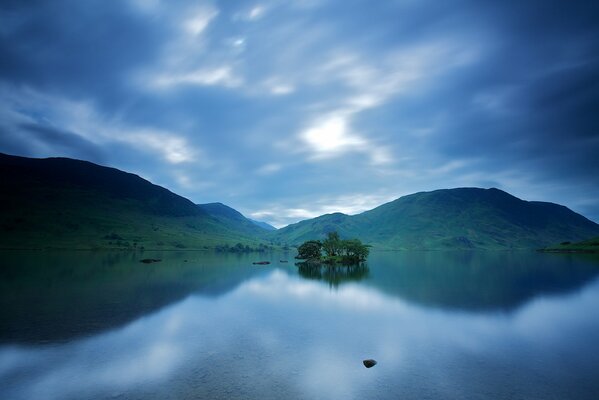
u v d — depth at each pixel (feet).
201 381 86.28
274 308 180.24
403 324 146.51
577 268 413.39
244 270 409.90
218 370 93.76
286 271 406.41
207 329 137.39
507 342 121.08
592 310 175.01
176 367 95.86
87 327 137.39
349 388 82.28
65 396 77.92
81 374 90.79
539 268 424.87
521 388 82.38
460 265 506.89
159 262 501.15
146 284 262.67
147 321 148.87
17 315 155.84
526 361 101.40
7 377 88.53
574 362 100.37
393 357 104.99
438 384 84.64
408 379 87.76
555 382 85.92
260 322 149.38
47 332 129.70
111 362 99.55
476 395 78.48
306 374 91.04
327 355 106.52
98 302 188.65
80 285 247.70
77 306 177.06
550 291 238.07
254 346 115.55
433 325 144.77
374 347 114.83
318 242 655.76
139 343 118.01
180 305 185.37
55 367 95.55
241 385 83.82
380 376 89.71
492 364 98.94
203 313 166.50
